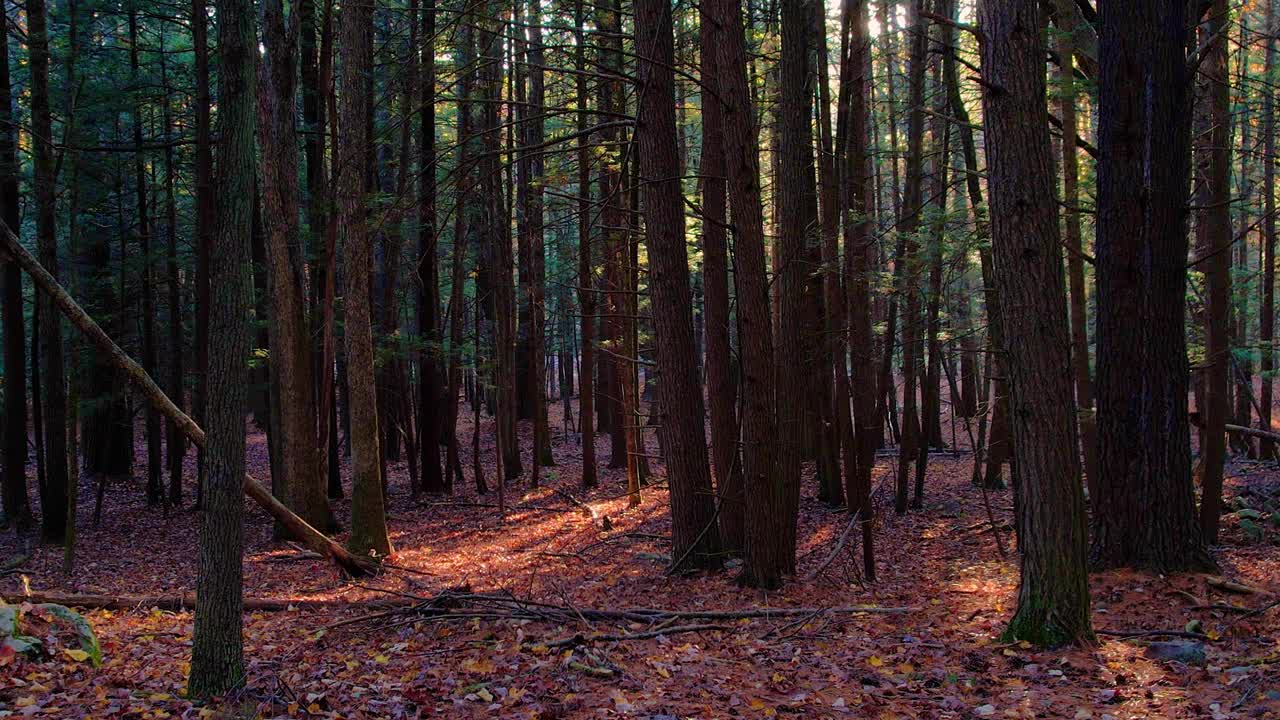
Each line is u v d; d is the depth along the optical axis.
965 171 12.76
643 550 14.50
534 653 7.52
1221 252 10.64
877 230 15.22
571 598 10.83
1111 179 9.80
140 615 9.39
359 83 14.23
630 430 19.50
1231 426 13.55
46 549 15.34
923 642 7.66
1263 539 11.15
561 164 19.39
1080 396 10.95
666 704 6.10
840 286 14.73
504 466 24.62
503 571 13.30
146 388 6.83
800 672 6.97
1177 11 9.55
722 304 11.64
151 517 18.56
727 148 10.15
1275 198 18.78
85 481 23.47
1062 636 7.06
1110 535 9.76
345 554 12.04
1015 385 7.19
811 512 17.12
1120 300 9.65
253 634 8.73
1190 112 10.05
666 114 11.47
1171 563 9.32
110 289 20.64
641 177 11.09
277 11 15.40
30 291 26.08
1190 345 15.95
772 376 10.36
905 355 16.03
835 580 10.95
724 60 10.06
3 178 16.08
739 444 11.52
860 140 16.53
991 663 6.87
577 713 5.95
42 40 16.22
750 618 9.00
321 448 16.91
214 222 5.59
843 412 12.63
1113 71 9.76
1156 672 6.34
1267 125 15.83
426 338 21.44
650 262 11.72
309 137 19.53
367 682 6.82
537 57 20.78
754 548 10.45
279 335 16.17
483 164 20.42
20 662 6.35
